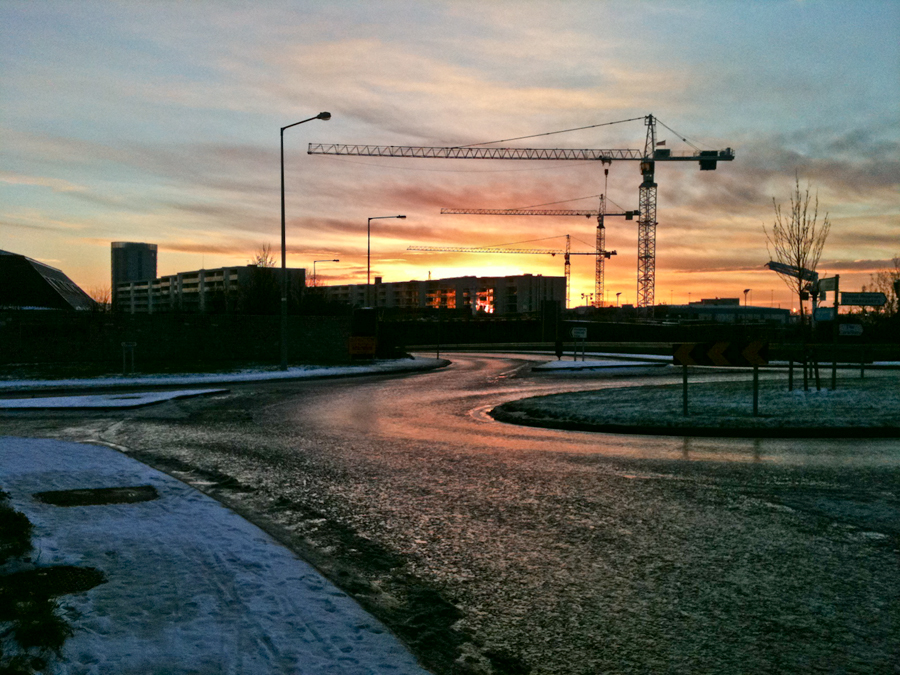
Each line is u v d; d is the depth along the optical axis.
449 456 10.21
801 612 4.45
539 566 5.40
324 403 18.30
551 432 12.83
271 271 59.53
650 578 5.09
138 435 12.57
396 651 3.75
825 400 14.77
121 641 3.79
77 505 6.94
